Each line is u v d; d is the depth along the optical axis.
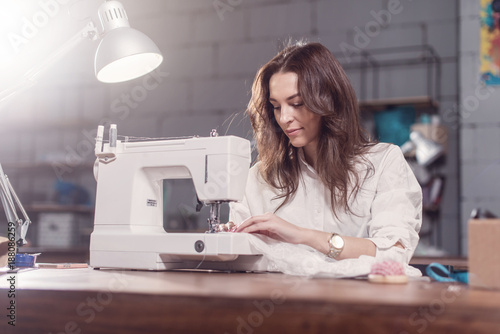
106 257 1.42
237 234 1.30
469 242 0.91
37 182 4.68
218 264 1.38
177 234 1.34
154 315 0.79
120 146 1.47
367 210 1.55
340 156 1.55
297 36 4.16
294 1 4.19
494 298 0.76
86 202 4.51
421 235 3.74
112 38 1.46
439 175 3.73
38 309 0.87
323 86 1.49
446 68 3.80
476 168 3.64
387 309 0.69
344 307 0.71
